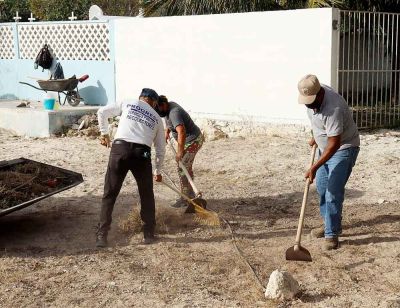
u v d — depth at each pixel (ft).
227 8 51.11
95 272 19.62
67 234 23.67
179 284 18.52
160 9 55.31
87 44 53.42
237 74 43.60
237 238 22.67
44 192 23.86
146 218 22.35
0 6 87.45
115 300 17.48
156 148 22.45
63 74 54.29
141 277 19.15
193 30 45.83
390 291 17.62
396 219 24.27
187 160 25.89
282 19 40.73
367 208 25.95
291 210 26.16
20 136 49.26
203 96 45.88
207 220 24.21
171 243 22.22
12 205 22.63
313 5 47.34
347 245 21.53
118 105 22.47
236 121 43.55
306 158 34.78
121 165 21.62
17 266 20.24
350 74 42.01
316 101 19.85
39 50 57.11
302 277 18.79
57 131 48.32
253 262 20.13
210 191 29.43
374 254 20.59
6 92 60.70
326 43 38.86
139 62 49.90
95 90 53.36
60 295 17.90
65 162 37.19
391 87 43.21
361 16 43.47
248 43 42.70
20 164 26.27
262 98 42.42
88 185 31.14
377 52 42.57
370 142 37.91
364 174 31.04
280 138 40.50
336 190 20.75
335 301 17.02
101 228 21.98
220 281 18.75
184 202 26.48
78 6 86.84
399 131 41.57
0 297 17.78
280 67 41.22
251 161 34.91
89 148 41.88
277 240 22.36
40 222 25.27
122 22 50.57
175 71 47.50
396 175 30.66
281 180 30.89
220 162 35.22
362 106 41.14
